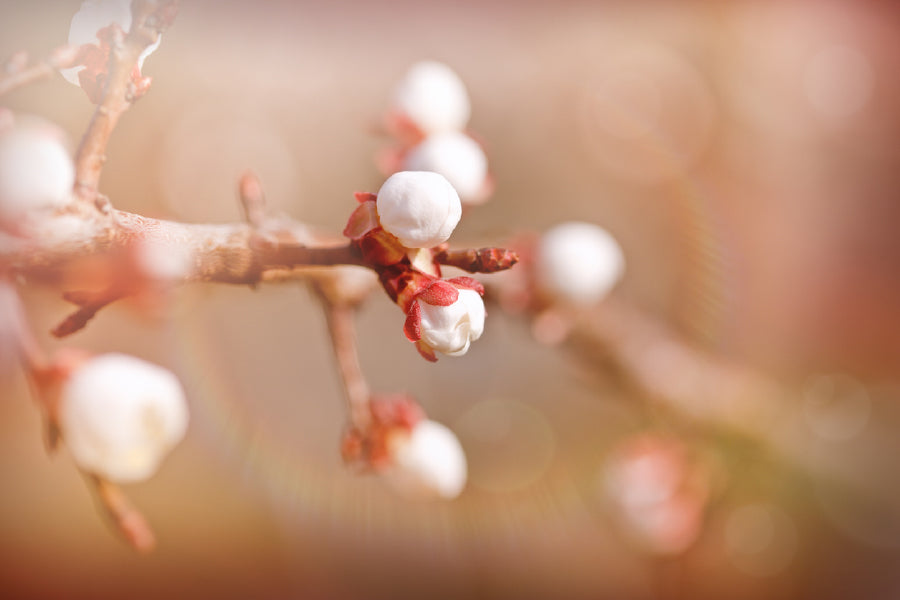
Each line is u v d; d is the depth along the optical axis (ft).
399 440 0.67
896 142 1.77
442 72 0.66
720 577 1.26
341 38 1.31
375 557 1.36
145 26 0.53
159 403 0.57
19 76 0.52
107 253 0.53
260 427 1.11
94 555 1.33
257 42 1.23
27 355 0.57
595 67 1.50
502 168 1.39
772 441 1.21
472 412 1.21
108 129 0.52
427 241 0.53
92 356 0.58
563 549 1.37
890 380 1.60
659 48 1.58
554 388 1.23
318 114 1.26
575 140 1.45
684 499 1.06
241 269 0.55
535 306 0.74
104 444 0.57
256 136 1.18
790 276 1.66
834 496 1.21
